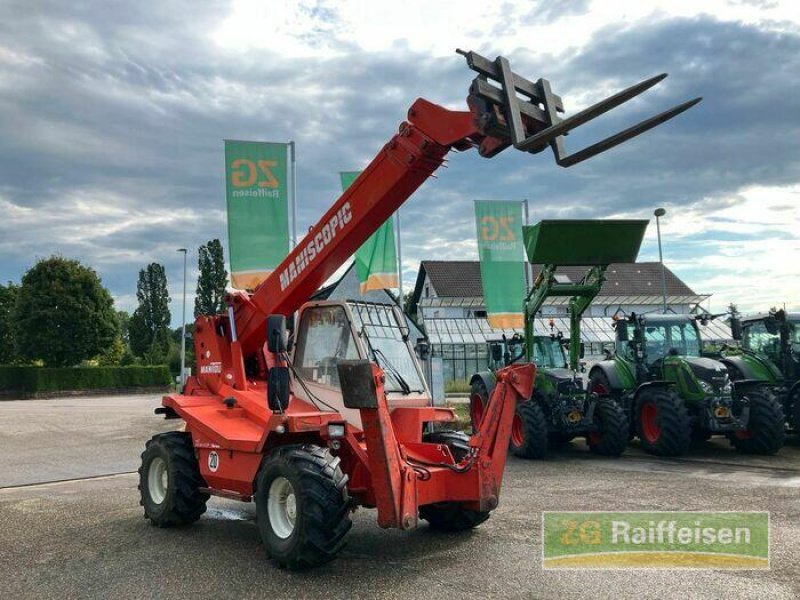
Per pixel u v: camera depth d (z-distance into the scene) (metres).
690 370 11.60
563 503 7.77
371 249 16.69
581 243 12.72
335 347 6.54
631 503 7.70
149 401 35.22
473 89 4.80
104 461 13.23
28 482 10.80
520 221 18.36
